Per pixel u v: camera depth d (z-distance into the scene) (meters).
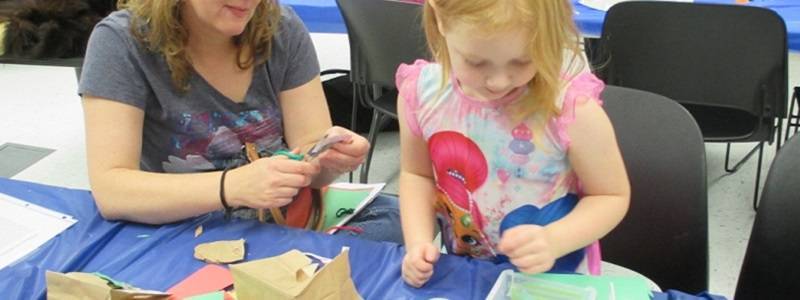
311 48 1.38
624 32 1.93
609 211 0.97
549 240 0.90
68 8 2.16
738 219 2.23
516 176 1.01
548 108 0.93
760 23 1.75
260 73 1.29
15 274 0.93
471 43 0.82
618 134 1.20
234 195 1.04
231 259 0.96
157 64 1.19
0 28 2.14
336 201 1.35
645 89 2.01
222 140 1.29
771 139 1.95
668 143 1.17
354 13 2.06
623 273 1.19
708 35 1.83
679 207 1.17
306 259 0.86
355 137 1.18
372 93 2.31
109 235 1.05
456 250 1.15
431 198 1.12
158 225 1.08
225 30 1.13
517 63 0.84
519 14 0.79
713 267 1.99
